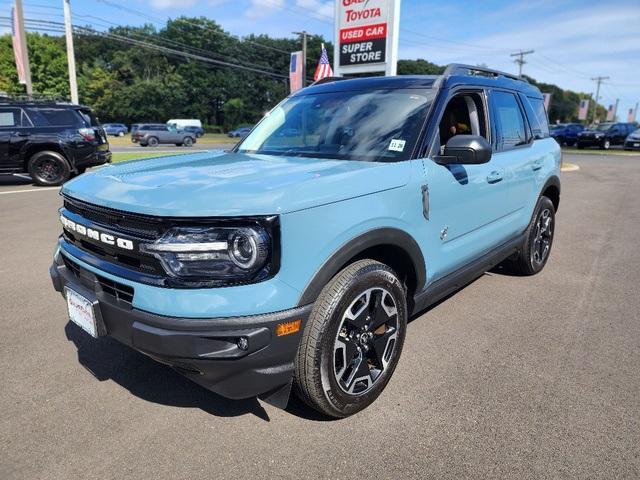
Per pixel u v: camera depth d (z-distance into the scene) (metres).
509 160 3.98
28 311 3.98
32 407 2.68
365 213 2.45
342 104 3.53
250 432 2.50
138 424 2.55
